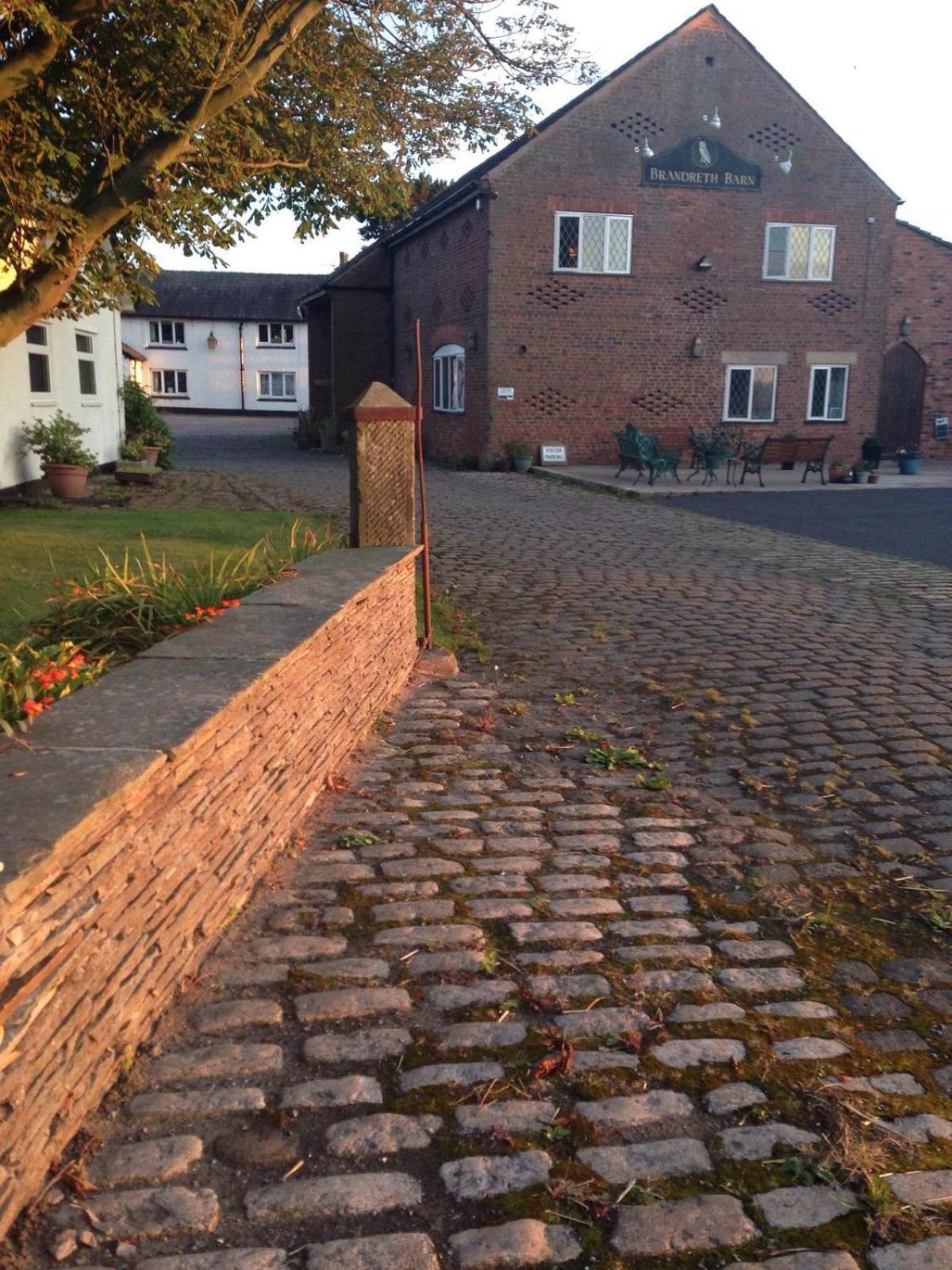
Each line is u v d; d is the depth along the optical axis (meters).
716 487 19.73
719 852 4.12
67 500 13.98
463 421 24.64
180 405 51.97
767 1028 2.92
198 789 3.03
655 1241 2.14
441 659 6.66
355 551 6.54
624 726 5.71
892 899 3.78
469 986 3.06
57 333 15.94
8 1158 2.01
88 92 7.17
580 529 13.66
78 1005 2.31
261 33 7.45
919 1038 2.91
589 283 23.11
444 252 25.08
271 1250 2.07
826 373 24.88
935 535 13.46
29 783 2.40
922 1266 2.10
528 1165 2.33
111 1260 2.02
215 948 3.22
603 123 22.55
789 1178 2.33
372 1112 2.49
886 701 6.16
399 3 8.65
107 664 4.16
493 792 4.70
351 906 3.54
